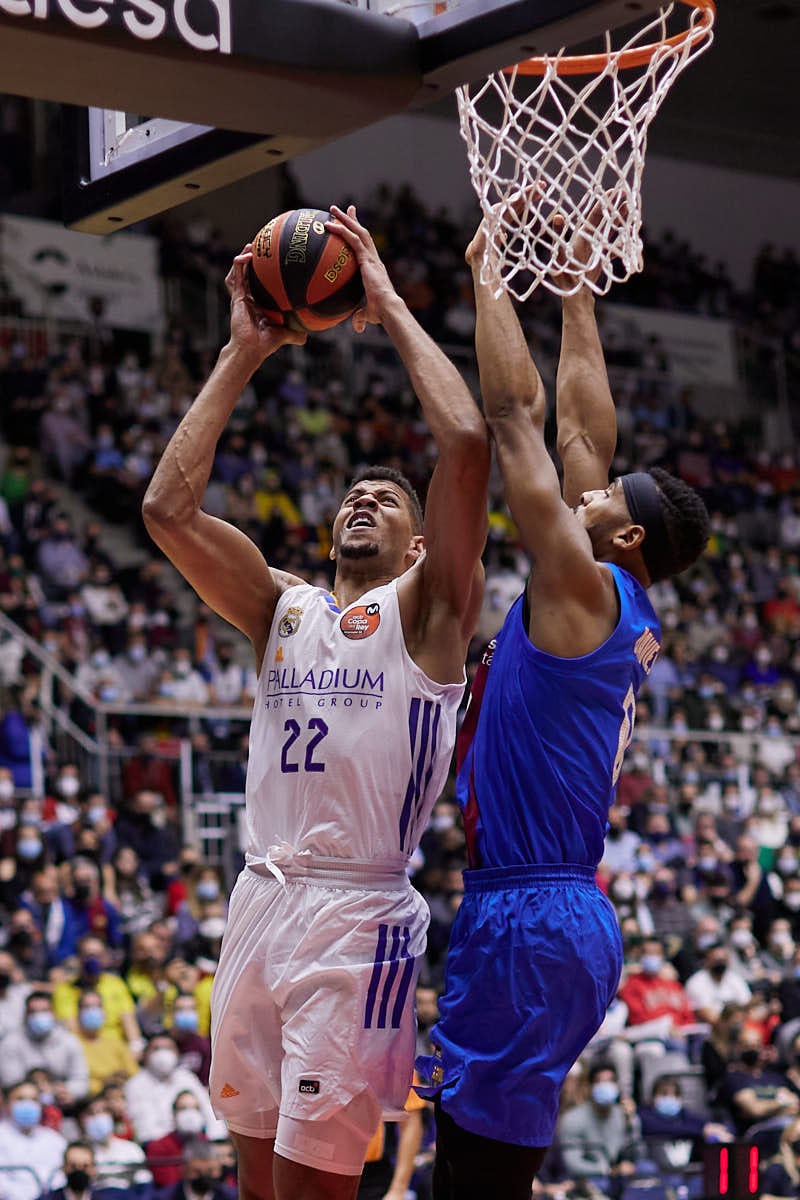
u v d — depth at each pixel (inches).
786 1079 390.6
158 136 132.1
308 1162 123.0
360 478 150.2
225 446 727.7
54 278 762.8
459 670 134.5
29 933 406.0
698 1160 342.6
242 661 661.9
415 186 922.7
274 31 110.9
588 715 121.4
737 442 929.5
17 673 553.9
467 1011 120.3
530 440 123.6
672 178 991.0
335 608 136.7
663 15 141.4
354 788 128.4
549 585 121.7
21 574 607.2
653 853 562.3
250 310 138.8
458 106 138.9
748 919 506.3
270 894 129.9
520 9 112.3
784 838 602.5
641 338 938.7
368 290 133.6
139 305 786.8
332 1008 125.0
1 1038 354.6
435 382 129.6
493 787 123.0
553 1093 119.0
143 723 568.1
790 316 1010.1
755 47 832.9
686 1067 416.2
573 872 121.2
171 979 385.7
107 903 444.1
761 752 663.1
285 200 871.7
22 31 101.0
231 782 551.8
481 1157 119.1
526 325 882.1
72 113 142.3
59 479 703.1
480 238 134.0
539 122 136.4
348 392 828.0
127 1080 362.9
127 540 703.1
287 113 116.2
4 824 466.3
